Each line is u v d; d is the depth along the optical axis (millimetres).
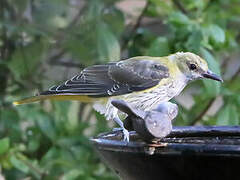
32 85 10555
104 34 9594
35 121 10266
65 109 9867
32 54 10125
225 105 9844
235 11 10773
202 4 10273
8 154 9453
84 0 10320
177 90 8430
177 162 4961
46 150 10477
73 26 10047
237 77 10914
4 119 10000
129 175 5488
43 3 10227
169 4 10898
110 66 8086
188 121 10648
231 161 4711
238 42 11578
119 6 11938
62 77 10703
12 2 10242
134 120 5176
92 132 10523
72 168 9844
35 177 9781
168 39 9758
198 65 8391
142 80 8016
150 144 5070
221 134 6723
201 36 9383
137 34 10984
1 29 10320
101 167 10719
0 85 10570
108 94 7836
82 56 9969
